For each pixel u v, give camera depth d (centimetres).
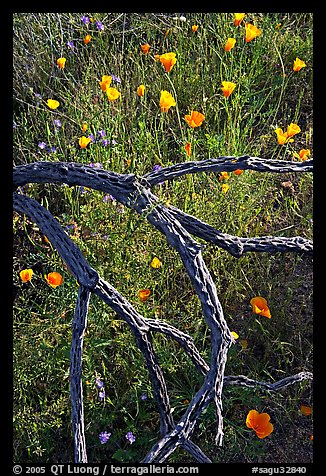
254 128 321
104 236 241
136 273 237
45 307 229
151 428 216
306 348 238
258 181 279
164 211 145
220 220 261
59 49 331
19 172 155
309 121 323
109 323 223
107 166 267
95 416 208
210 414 210
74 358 143
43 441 208
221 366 132
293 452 214
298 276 257
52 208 281
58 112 309
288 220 279
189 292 246
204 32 338
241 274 255
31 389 218
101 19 347
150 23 349
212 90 326
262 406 224
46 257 240
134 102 311
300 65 285
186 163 163
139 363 215
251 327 243
